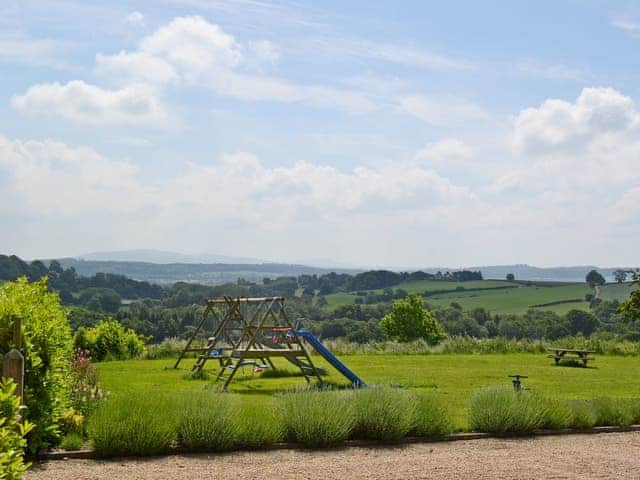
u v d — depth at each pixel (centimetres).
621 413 1215
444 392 1653
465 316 7862
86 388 1059
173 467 830
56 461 848
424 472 816
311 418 977
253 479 773
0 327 827
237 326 2459
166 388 1692
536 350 3098
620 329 7069
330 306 9131
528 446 1023
